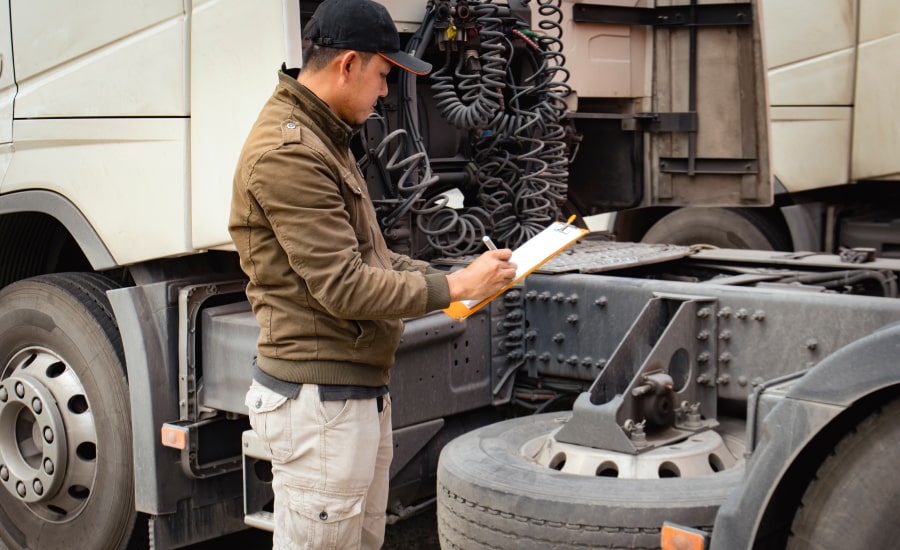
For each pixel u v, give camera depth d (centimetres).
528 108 433
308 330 237
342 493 241
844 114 598
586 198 535
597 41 483
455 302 247
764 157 472
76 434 377
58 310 378
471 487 279
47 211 385
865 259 391
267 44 317
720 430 321
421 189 365
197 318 352
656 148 504
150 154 351
